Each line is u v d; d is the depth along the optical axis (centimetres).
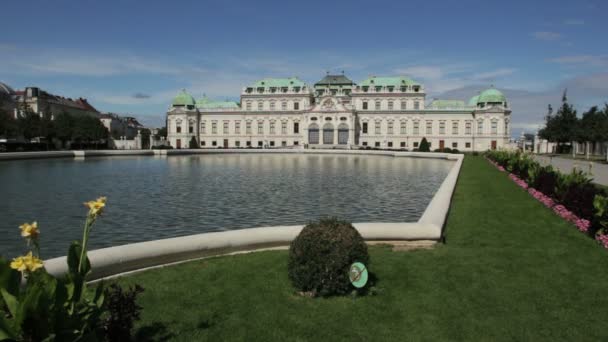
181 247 1123
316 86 15775
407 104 13950
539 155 9606
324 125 13812
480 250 1256
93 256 980
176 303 862
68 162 7000
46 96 15138
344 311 832
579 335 750
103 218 2238
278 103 14700
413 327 772
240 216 2308
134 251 1047
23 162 6862
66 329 526
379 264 1109
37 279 543
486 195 2503
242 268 1068
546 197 2180
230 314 817
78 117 12375
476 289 943
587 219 1521
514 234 1468
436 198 1955
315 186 3644
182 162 7194
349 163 7044
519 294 917
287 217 2289
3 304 526
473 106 14262
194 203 2711
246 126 14888
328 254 895
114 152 9212
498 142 13588
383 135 14088
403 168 5888
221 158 8656
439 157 9050
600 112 8081
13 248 1684
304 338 731
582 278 1017
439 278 1009
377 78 14312
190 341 716
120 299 654
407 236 1303
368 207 2603
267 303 863
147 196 3012
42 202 2741
